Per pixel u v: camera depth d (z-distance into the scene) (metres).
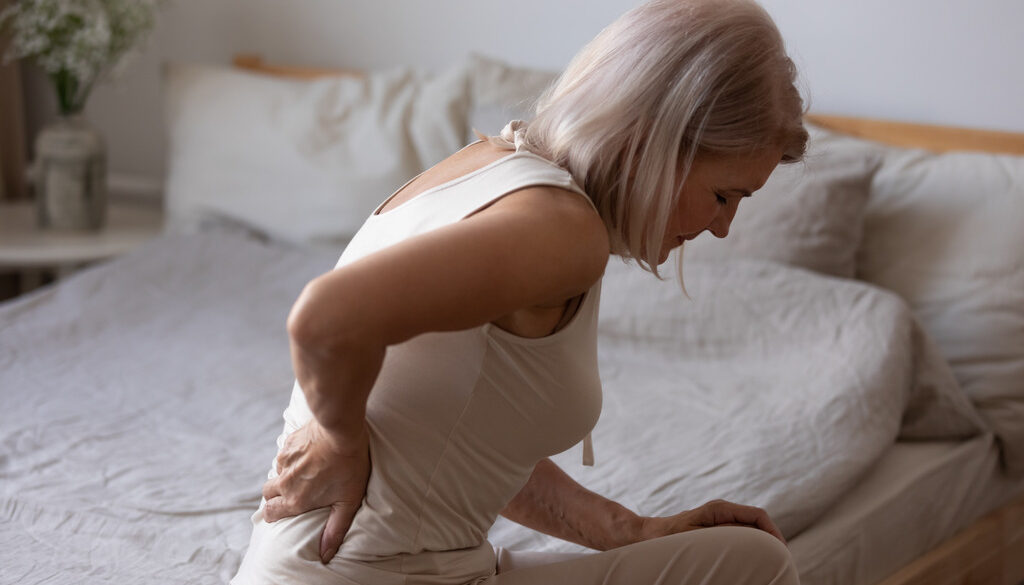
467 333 0.96
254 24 3.23
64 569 1.26
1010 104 2.20
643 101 0.95
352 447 0.94
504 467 1.03
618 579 1.10
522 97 2.54
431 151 2.63
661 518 1.25
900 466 1.78
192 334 2.16
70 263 2.71
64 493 1.45
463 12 2.90
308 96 2.81
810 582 1.43
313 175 2.69
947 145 2.26
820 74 2.43
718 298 2.04
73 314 2.21
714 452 1.64
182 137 2.90
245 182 2.78
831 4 2.38
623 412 1.81
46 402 1.78
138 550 1.31
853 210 2.15
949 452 1.85
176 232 2.75
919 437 1.90
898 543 1.66
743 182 1.00
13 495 1.43
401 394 0.98
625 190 0.97
